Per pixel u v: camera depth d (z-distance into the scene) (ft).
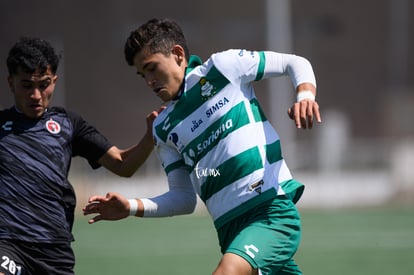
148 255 129.59
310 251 132.46
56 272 59.31
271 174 57.93
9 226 57.98
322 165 275.80
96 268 114.42
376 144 331.16
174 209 60.64
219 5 468.75
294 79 57.77
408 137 418.10
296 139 399.24
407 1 479.41
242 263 54.49
